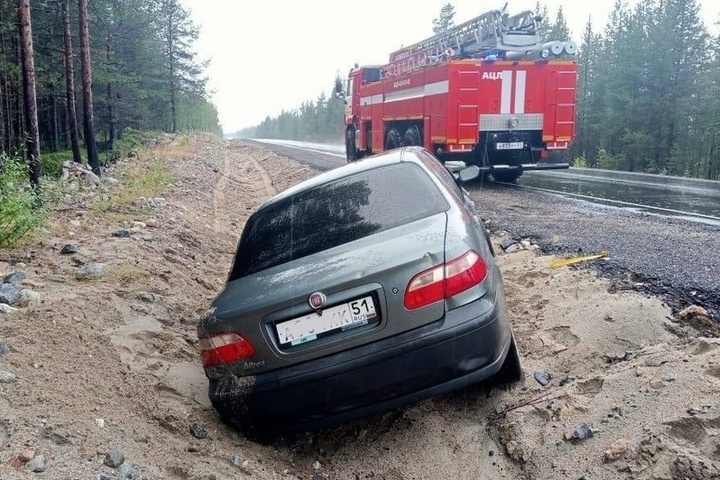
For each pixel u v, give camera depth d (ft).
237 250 13.29
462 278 10.63
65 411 9.99
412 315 10.36
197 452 10.30
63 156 81.61
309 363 10.48
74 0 79.36
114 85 113.60
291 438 11.93
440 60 44.34
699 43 165.89
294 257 12.07
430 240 11.07
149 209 32.07
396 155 14.79
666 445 9.27
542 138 44.14
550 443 10.55
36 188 30.30
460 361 10.46
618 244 22.03
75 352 12.30
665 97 167.12
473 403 12.58
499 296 11.54
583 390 12.05
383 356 10.27
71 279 17.76
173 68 178.81
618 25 195.42
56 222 26.17
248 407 10.69
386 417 12.26
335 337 10.47
